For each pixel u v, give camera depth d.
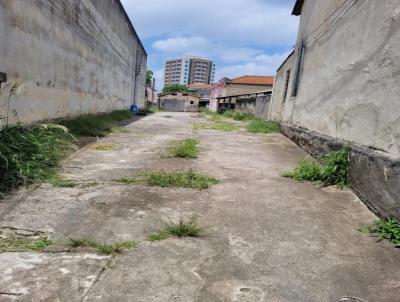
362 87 2.99
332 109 3.89
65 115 5.43
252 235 1.79
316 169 3.13
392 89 2.37
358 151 2.71
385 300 1.27
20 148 2.69
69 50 5.43
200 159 3.86
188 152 4.04
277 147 5.30
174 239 1.69
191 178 2.85
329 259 1.58
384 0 2.68
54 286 1.23
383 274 1.47
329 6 4.59
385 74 2.52
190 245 1.63
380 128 2.51
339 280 1.39
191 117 15.42
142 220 1.91
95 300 1.16
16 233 1.66
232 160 3.90
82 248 1.54
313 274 1.43
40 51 4.19
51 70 4.64
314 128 4.74
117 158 3.68
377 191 2.23
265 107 12.13
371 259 1.60
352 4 3.56
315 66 5.11
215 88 33.75
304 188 2.81
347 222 2.08
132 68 14.16
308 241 1.76
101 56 7.98
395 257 1.64
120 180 2.72
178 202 2.26
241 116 13.76
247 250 1.61
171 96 37.19
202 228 1.84
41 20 4.16
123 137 5.55
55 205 2.08
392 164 2.05
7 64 3.35
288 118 7.17
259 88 27.64
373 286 1.36
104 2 7.84
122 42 10.91
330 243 1.75
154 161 3.61
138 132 6.48
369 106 2.77
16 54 3.53
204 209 2.15
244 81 28.84
